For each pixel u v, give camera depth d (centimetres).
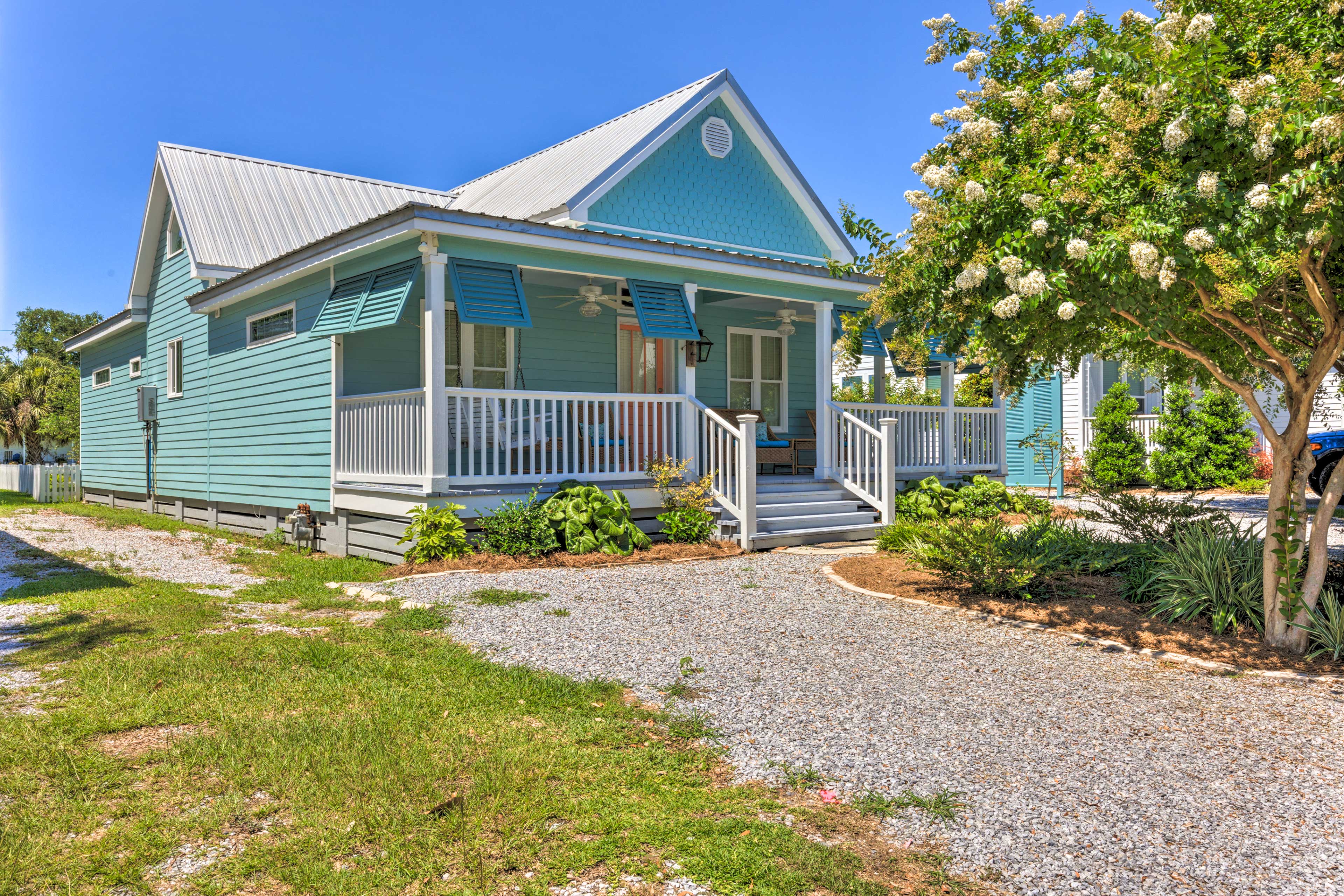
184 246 1634
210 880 314
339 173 1878
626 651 628
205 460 1557
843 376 2759
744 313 1605
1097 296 552
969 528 804
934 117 664
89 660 590
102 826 355
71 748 432
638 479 1152
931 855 342
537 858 332
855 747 452
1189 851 346
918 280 647
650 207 1478
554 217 1381
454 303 1284
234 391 1445
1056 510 1402
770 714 500
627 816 366
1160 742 460
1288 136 493
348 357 1196
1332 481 621
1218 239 504
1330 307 593
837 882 316
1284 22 579
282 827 353
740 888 314
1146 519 877
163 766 410
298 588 869
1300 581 657
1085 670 589
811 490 1302
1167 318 542
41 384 3700
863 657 616
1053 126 619
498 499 1037
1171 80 520
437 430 980
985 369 844
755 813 375
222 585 907
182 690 521
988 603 768
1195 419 1998
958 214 601
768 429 1563
